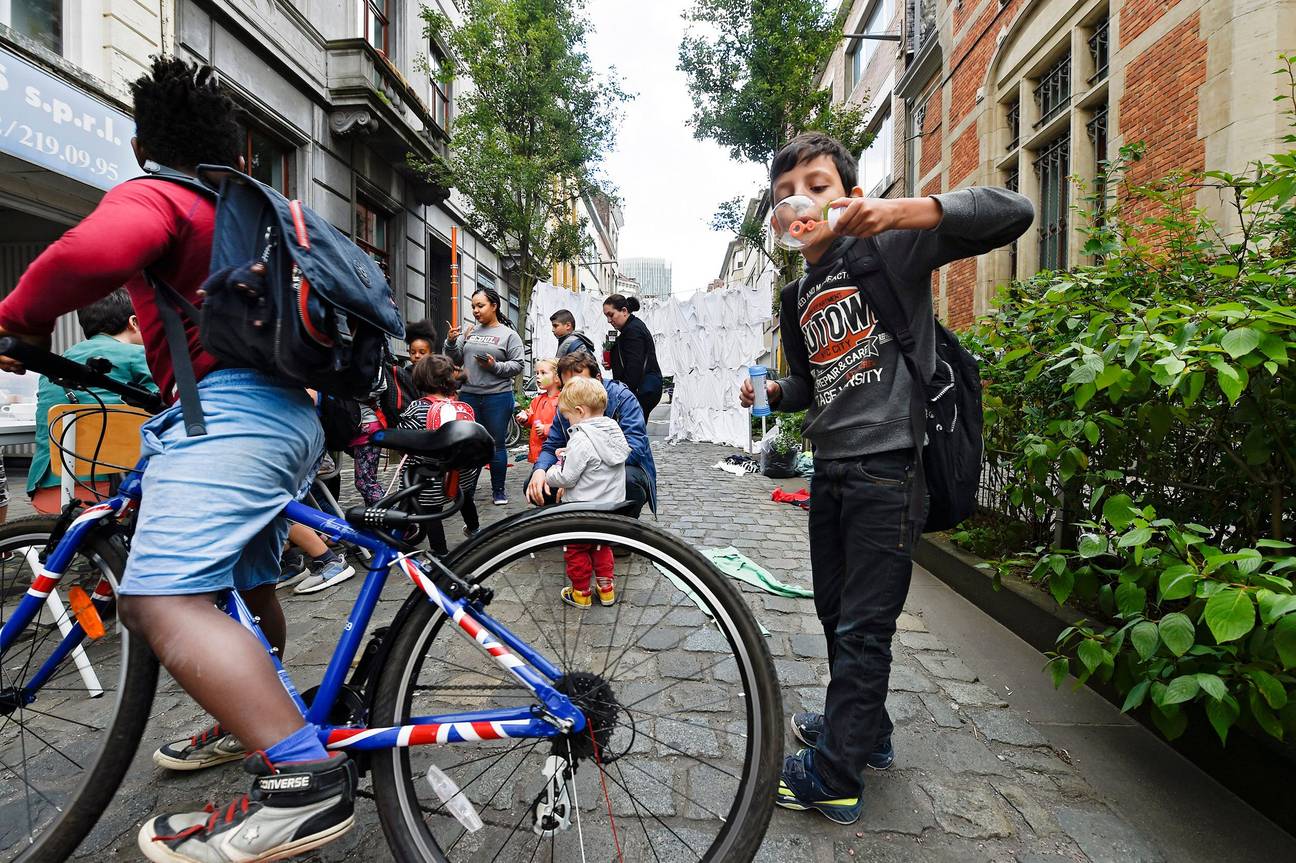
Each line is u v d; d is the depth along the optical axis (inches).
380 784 53.6
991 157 338.3
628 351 224.5
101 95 226.1
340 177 418.6
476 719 53.8
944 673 95.7
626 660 75.8
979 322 123.2
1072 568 99.0
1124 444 88.1
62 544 59.6
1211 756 71.1
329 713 54.5
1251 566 57.2
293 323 45.6
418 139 474.9
